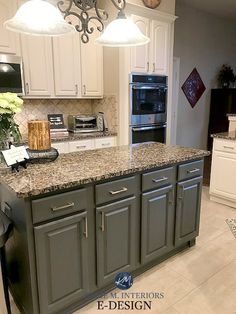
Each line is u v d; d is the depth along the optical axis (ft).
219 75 20.98
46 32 5.50
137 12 11.57
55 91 11.34
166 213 7.04
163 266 7.30
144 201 6.39
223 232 9.16
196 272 7.04
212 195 12.03
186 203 7.53
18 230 5.00
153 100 13.12
